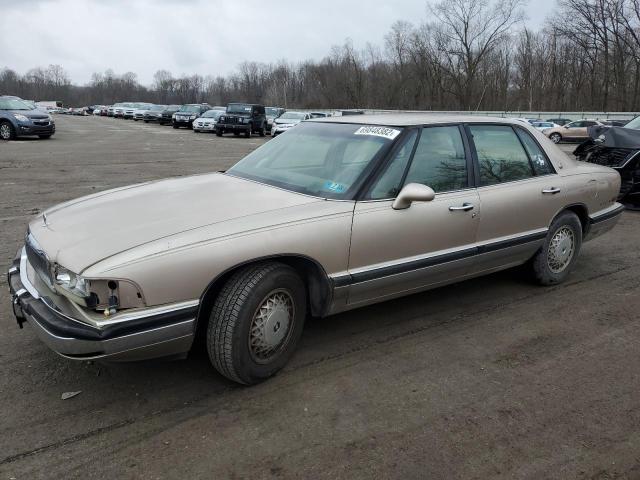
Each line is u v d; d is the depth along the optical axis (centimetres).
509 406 302
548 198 450
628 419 292
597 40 5600
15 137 2145
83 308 264
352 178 348
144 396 302
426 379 329
